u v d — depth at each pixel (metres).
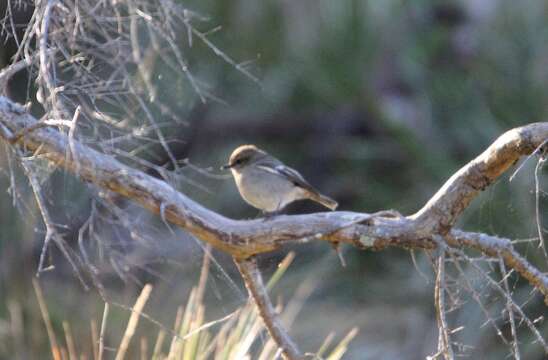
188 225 6.73
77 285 12.48
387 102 16.50
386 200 15.86
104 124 6.58
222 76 16.30
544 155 6.33
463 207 6.55
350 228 6.73
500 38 16.12
